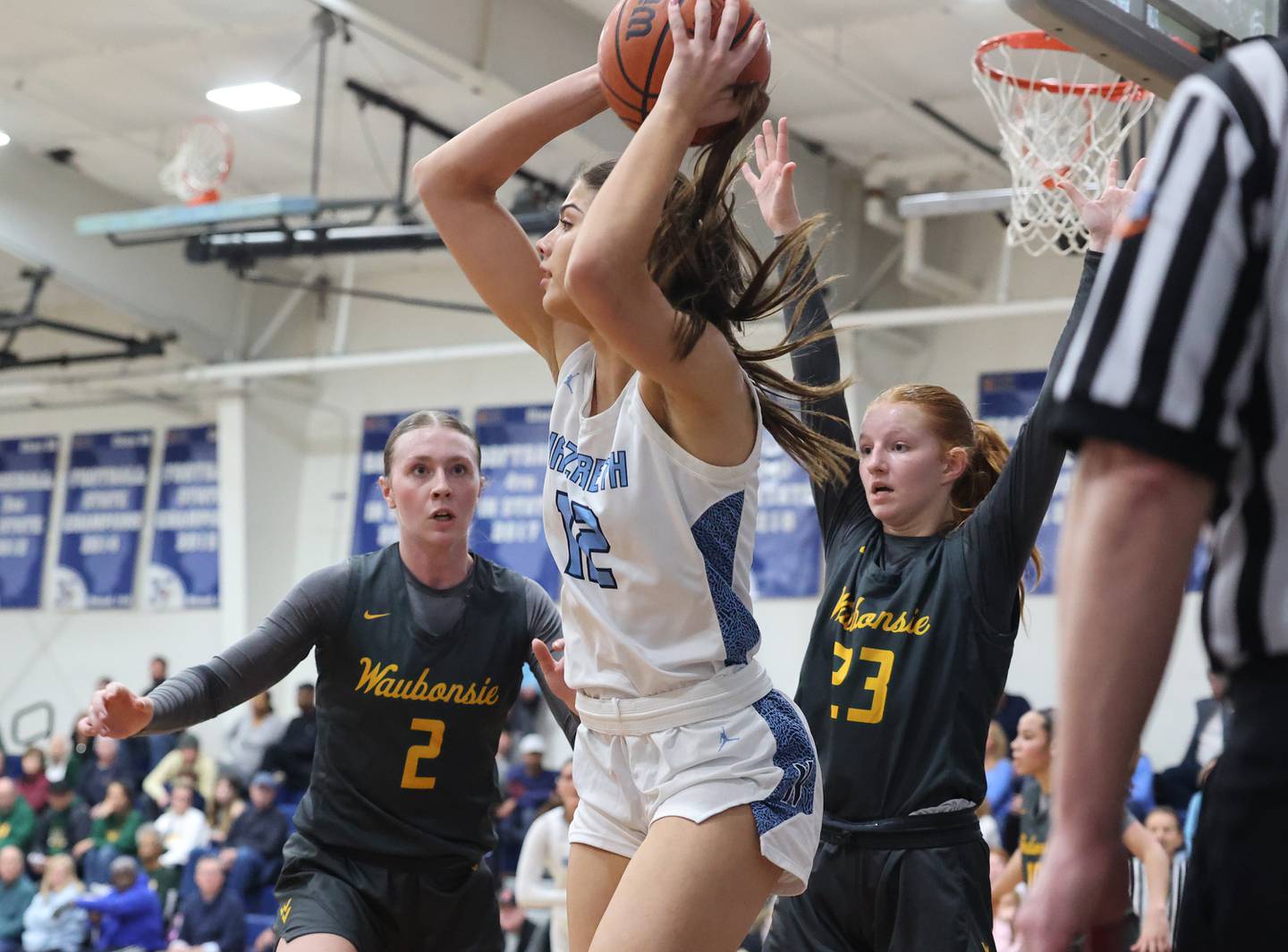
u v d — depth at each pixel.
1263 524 1.14
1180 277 1.11
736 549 2.11
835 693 2.86
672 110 1.91
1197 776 7.54
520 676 3.07
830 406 3.04
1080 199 2.81
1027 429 2.72
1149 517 1.09
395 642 2.97
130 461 14.52
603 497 2.08
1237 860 1.17
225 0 9.17
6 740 14.66
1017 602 2.86
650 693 2.10
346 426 13.59
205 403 14.20
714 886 1.98
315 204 9.11
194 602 13.95
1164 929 4.64
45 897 9.41
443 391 13.25
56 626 14.66
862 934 2.80
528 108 2.39
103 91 10.80
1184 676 9.55
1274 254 1.12
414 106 10.52
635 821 2.16
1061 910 1.09
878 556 2.96
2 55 10.36
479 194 2.46
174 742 11.60
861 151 10.45
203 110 10.91
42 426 15.08
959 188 10.79
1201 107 1.16
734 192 2.14
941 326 11.14
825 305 3.12
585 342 2.29
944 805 2.72
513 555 12.62
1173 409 1.09
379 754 2.95
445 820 2.99
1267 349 1.12
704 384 1.99
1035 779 5.20
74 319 14.84
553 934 6.89
